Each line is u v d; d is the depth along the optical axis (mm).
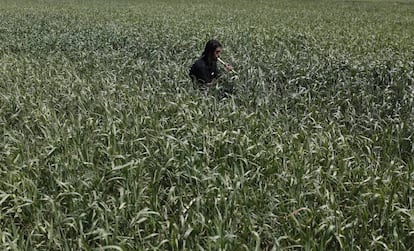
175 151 7215
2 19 26953
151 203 6020
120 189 6043
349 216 5922
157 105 9234
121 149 7383
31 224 5914
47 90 10719
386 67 12680
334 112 9797
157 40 17125
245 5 44344
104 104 9211
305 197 6168
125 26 22219
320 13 35625
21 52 16203
